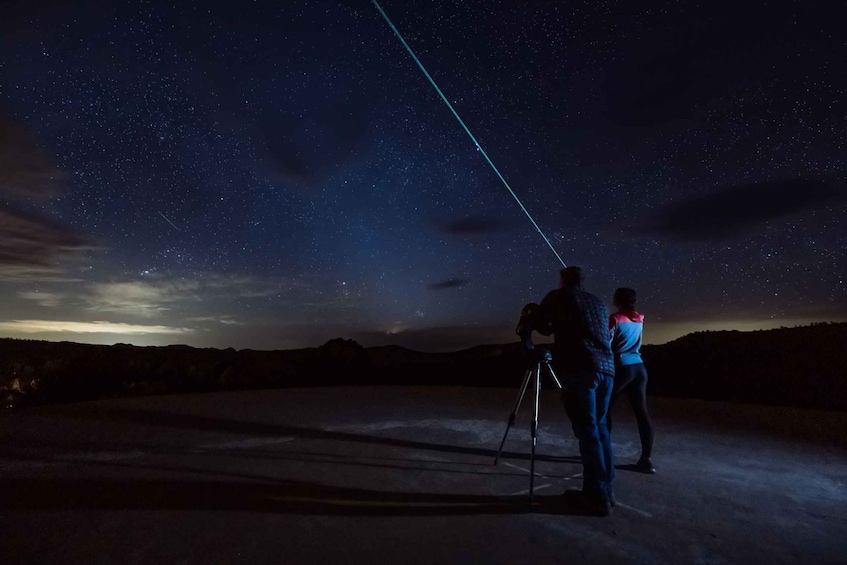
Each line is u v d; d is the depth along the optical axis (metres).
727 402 7.80
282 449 4.86
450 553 2.77
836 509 3.53
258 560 2.66
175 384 9.95
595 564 2.68
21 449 4.81
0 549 2.77
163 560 2.65
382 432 5.64
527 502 3.54
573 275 3.69
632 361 4.18
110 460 4.45
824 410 7.07
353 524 3.13
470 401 7.78
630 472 4.31
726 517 3.36
